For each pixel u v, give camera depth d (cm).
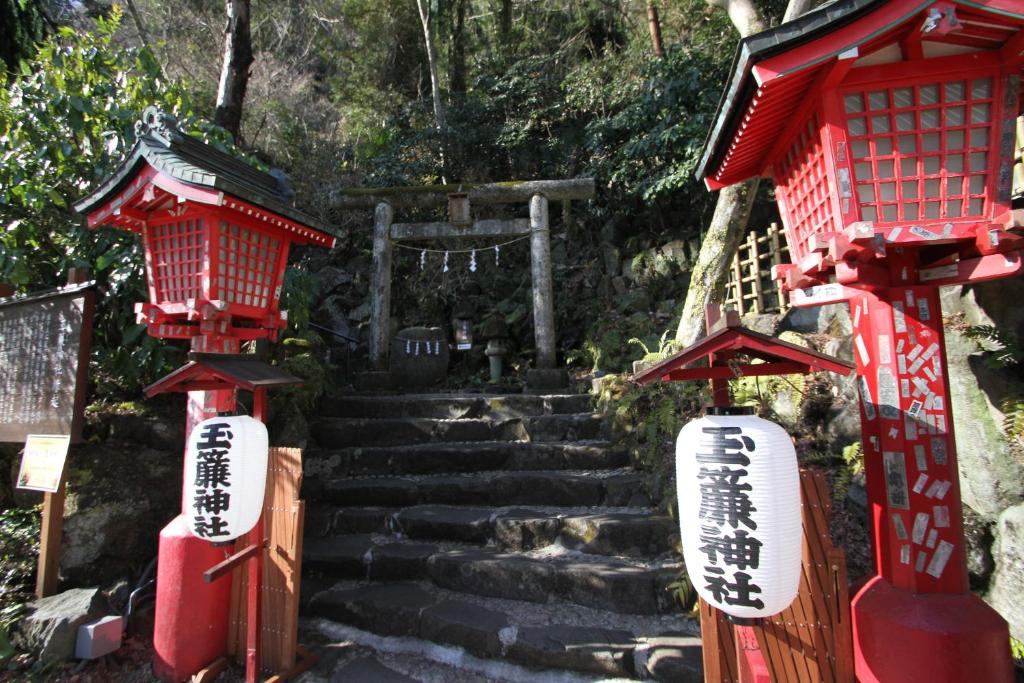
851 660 201
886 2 157
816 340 414
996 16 153
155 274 281
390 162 869
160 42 506
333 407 512
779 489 160
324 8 1284
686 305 503
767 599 159
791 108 195
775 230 512
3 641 261
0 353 325
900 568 191
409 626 286
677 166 674
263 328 306
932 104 171
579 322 754
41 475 296
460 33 1102
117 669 272
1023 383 259
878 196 176
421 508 378
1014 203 218
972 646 171
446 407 505
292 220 288
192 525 238
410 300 838
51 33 709
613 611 280
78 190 387
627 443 412
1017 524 237
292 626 265
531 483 379
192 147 272
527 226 643
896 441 193
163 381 239
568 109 853
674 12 870
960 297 304
